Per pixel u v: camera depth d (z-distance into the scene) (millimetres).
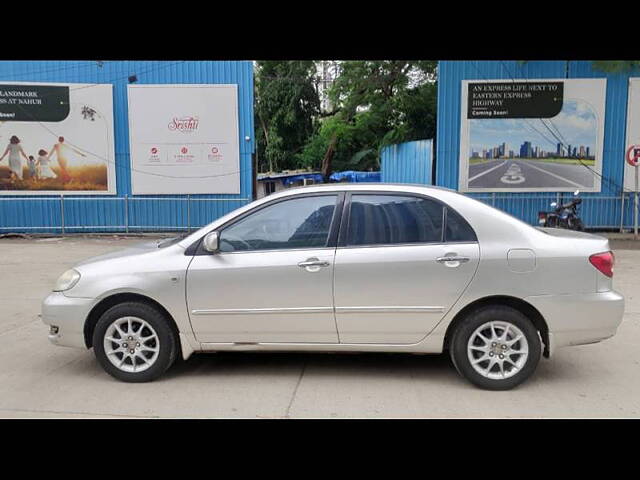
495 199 14508
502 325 4020
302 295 4066
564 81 13969
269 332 4145
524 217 14523
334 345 4160
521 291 3959
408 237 4102
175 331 4242
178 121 14773
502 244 4008
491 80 14125
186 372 4488
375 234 4125
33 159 14758
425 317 4027
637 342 5328
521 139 14281
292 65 25234
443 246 4031
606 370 4523
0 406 3799
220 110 14766
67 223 15062
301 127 26234
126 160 14945
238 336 4176
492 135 14328
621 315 3994
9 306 6895
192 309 4141
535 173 14359
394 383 4219
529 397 3936
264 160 26984
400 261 4000
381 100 23609
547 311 3963
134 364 4234
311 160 25484
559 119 14141
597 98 14008
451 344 4102
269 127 26250
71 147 14805
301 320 4098
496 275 3961
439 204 4145
